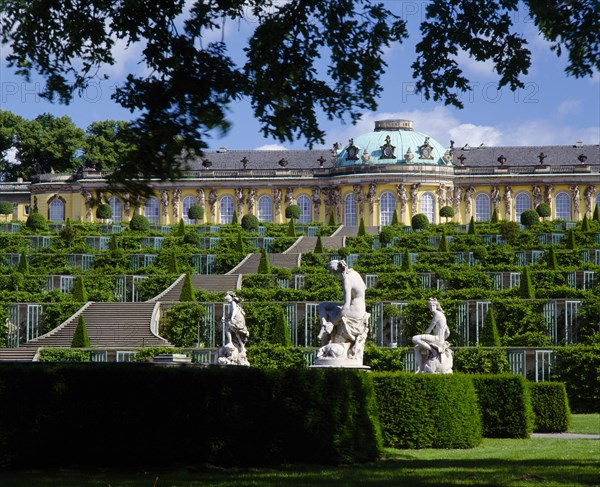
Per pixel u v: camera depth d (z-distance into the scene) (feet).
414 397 112.78
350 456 92.58
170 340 225.76
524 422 129.90
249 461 88.22
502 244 343.05
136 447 86.48
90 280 264.93
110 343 212.64
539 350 193.57
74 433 86.22
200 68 74.90
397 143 492.54
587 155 509.35
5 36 75.61
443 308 224.53
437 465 93.61
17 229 385.50
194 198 504.84
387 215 481.46
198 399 87.66
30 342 211.41
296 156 523.29
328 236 376.07
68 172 514.27
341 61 77.92
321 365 111.14
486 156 513.86
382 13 77.20
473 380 131.34
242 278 271.08
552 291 239.91
